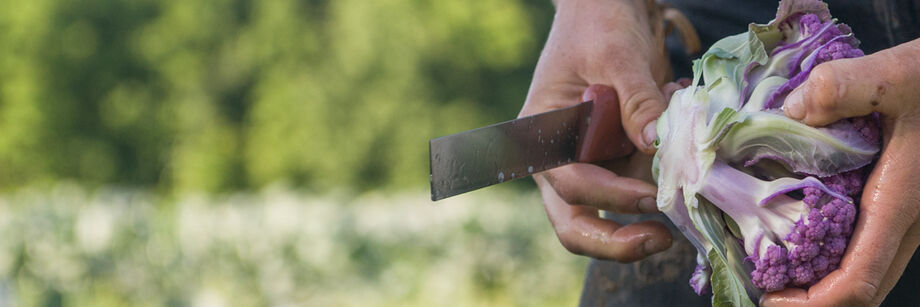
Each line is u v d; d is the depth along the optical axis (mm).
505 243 10078
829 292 1654
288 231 9766
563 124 2037
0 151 34031
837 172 1666
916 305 2197
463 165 1865
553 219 2240
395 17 32125
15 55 33531
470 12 31969
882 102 1573
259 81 33344
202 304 8773
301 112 32906
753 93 1788
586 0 2277
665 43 2416
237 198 12742
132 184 35094
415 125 32344
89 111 34656
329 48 32969
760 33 1833
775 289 1706
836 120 1640
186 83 33844
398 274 9453
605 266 2504
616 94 2068
